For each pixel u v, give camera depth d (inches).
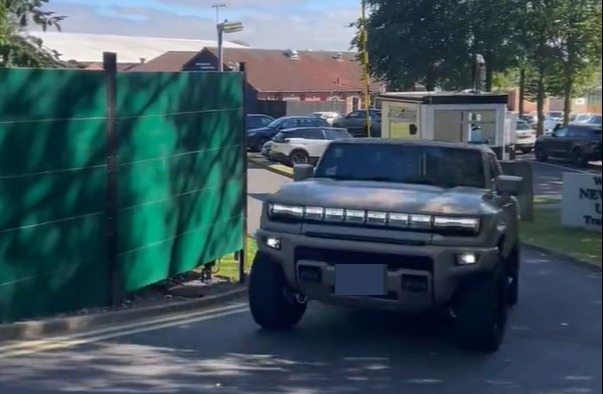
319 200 347.9
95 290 394.0
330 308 425.7
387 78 1893.5
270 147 1401.3
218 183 480.4
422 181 386.6
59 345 344.2
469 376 317.4
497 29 1691.7
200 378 305.9
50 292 370.9
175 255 445.1
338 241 337.7
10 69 346.6
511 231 397.1
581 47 1492.4
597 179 708.7
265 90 2832.2
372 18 1854.1
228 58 2908.5
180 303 422.0
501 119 941.8
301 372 318.0
